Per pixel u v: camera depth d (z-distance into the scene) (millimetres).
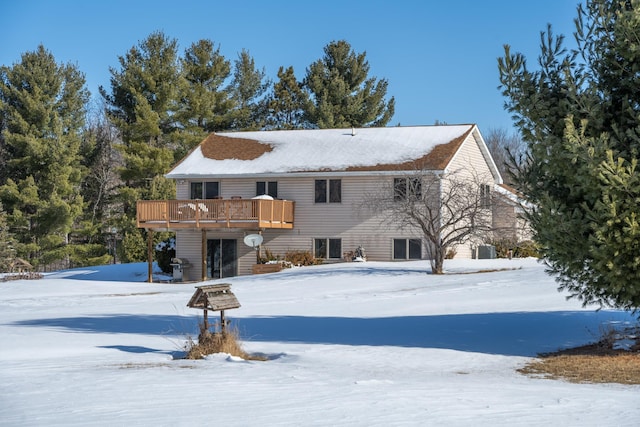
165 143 63906
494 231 37438
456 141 42688
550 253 14828
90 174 65688
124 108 62781
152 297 31594
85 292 35781
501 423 7723
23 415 8062
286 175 42688
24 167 58344
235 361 13977
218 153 46531
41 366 13062
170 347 16234
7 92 57719
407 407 8617
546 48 14742
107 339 17641
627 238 12977
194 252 44781
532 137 14664
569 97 14242
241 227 41062
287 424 7496
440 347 15930
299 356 14523
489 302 24156
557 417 8117
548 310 21656
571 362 13875
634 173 12844
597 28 14258
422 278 32906
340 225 42125
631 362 13625
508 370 13141
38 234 57844
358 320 20922
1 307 28875
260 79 71562
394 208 37219
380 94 68875
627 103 13758
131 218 58906
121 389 10023
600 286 14375
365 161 42156
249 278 37969
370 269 36656
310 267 39594
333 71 67875
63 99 61469
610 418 8094
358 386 10469
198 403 8836
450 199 35594
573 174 13953
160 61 62656
